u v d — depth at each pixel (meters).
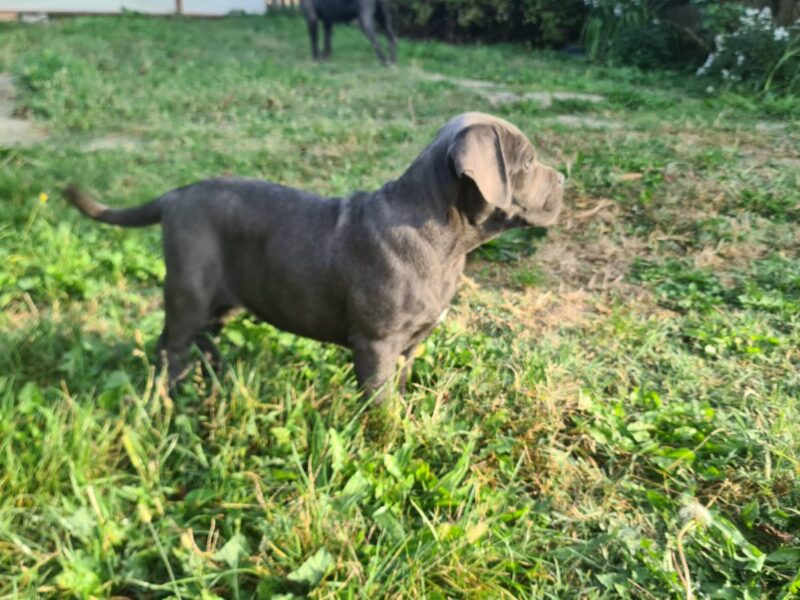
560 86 2.57
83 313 0.98
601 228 1.34
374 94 2.34
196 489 0.66
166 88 2.28
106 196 1.35
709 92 2.44
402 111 2.15
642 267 1.23
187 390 0.76
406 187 0.72
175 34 3.50
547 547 0.65
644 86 2.64
